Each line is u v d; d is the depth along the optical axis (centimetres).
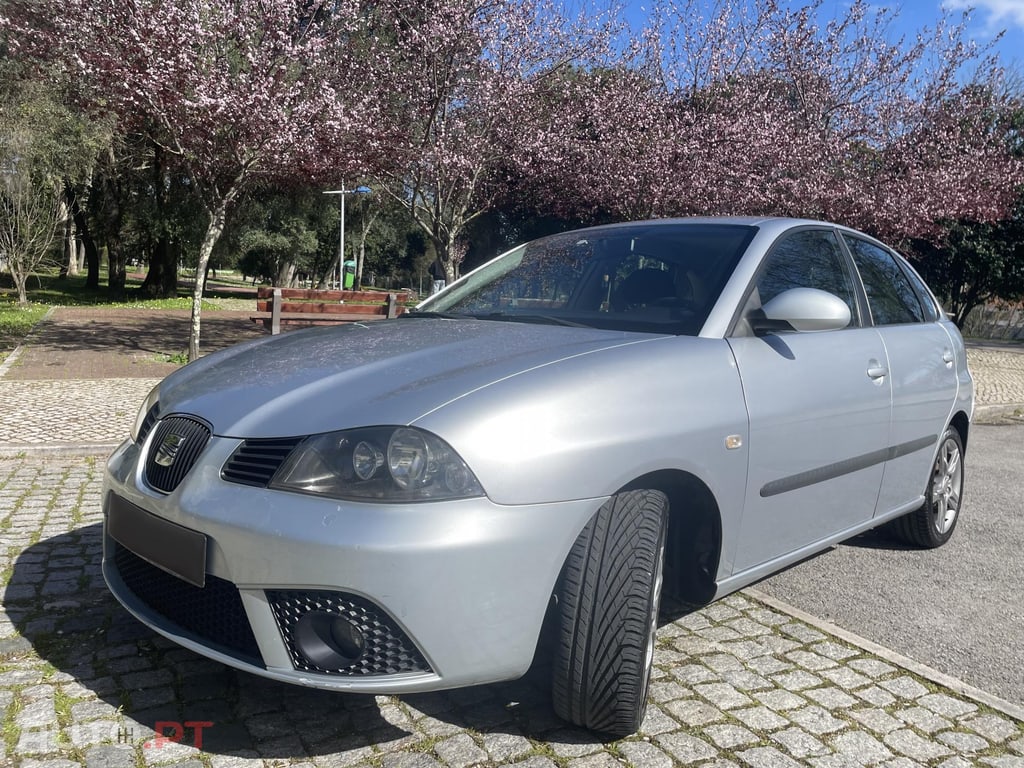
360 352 283
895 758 259
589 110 1287
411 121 1158
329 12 1051
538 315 338
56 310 2105
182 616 252
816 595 400
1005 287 2361
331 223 3597
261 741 252
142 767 235
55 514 458
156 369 1073
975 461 746
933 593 407
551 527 231
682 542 304
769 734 269
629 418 251
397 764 243
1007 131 1891
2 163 1593
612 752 253
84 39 936
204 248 1121
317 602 221
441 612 218
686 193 1274
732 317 308
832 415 334
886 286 429
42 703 266
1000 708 291
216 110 943
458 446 224
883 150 1470
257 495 229
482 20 1092
